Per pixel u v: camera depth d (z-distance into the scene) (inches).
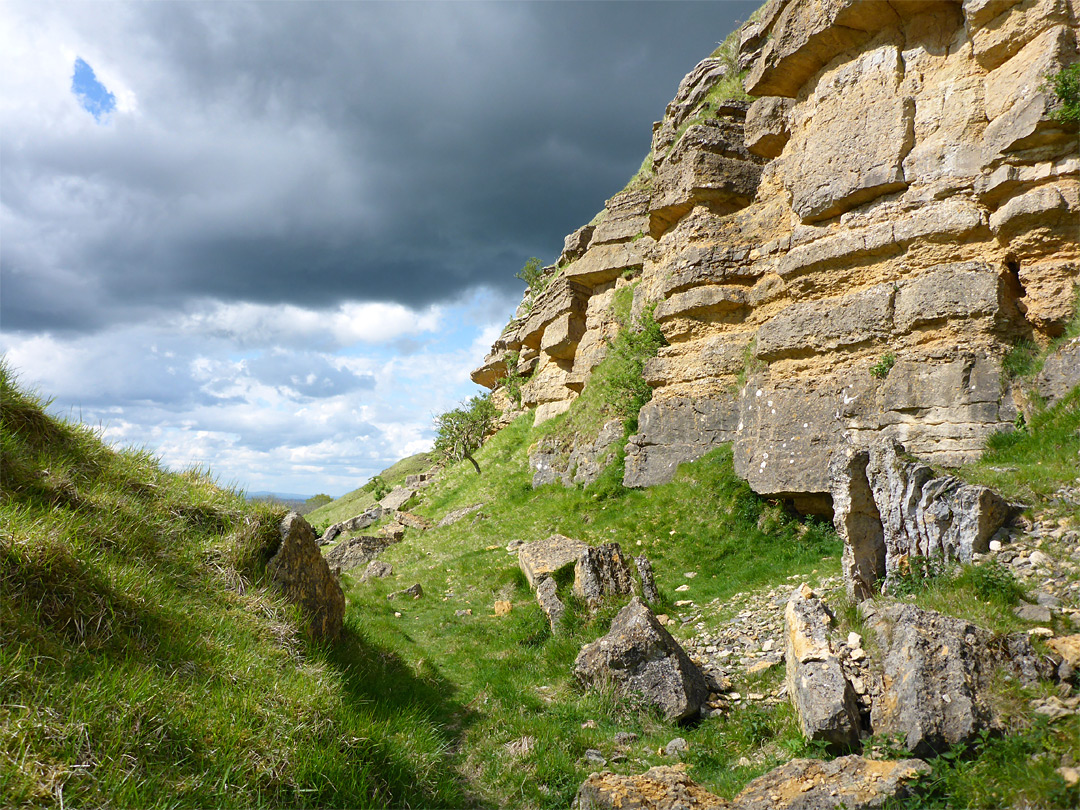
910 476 357.1
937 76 588.4
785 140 784.9
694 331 850.8
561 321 1505.9
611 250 1422.2
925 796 193.0
